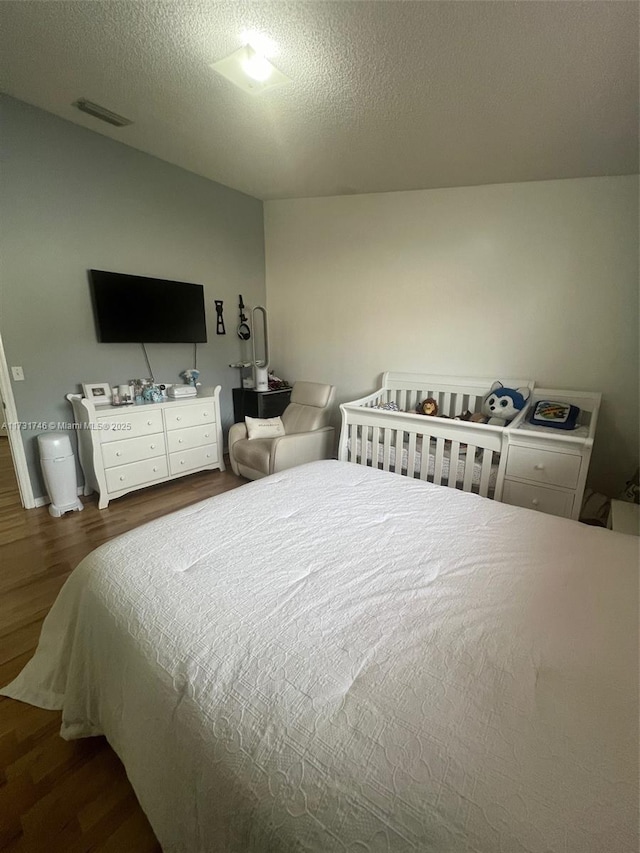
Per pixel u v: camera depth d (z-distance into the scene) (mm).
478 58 1548
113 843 954
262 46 1623
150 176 3137
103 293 2912
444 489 1724
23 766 1127
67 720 1104
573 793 552
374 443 2777
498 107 1852
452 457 2428
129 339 3119
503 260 2789
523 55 1500
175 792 727
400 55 1588
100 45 1729
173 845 756
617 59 1455
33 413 2725
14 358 2596
